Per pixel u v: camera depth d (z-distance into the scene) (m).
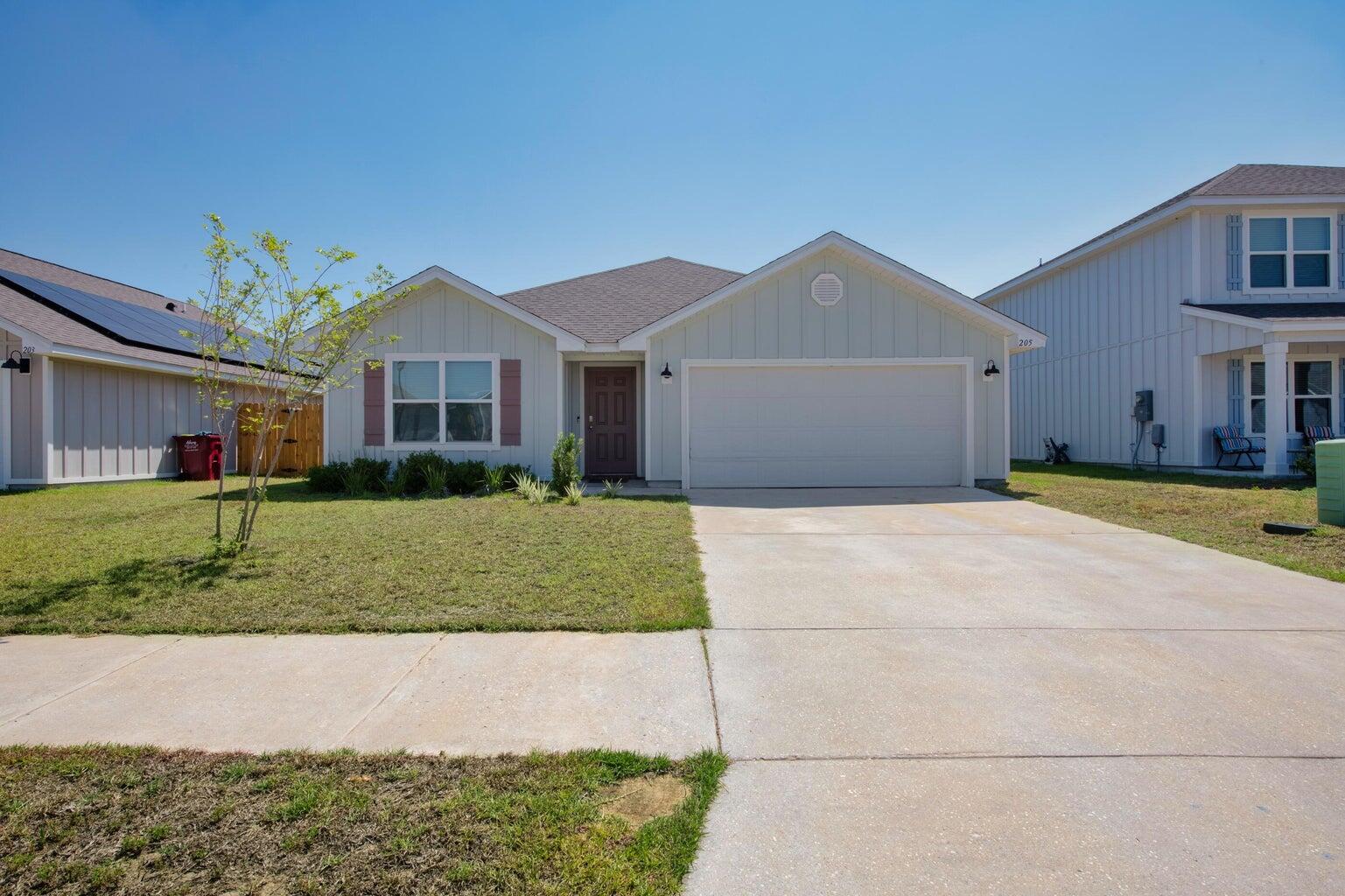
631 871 2.19
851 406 11.85
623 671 3.76
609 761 2.82
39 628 4.36
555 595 5.02
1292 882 2.13
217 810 2.48
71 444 12.42
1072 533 7.53
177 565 5.75
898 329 11.83
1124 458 15.76
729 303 11.80
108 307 15.34
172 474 14.65
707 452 11.81
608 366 13.81
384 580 5.38
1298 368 13.85
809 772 2.77
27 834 2.36
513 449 11.91
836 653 4.02
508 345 11.91
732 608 4.85
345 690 3.53
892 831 2.39
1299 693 3.45
